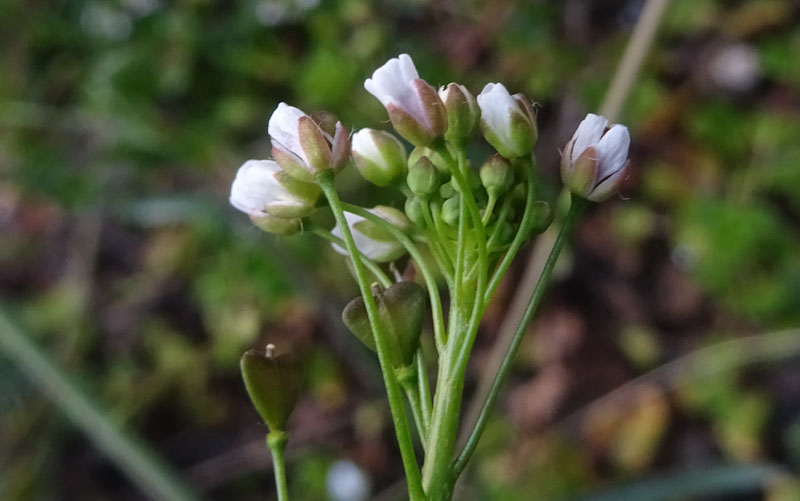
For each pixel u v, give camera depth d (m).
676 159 0.12
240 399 0.11
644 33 0.08
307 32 0.13
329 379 0.11
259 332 0.11
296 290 0.10
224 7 0.13
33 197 0.12
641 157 0.12
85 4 0.13
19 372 0.10
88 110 0.12
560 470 0.10
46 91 0.13
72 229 0.12
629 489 0.08
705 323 0.11
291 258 0.09
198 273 0.11
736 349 0.10
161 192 0.11
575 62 0.12
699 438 0.10
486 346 0.10
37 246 0.12
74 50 0.13
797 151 0.11
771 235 0.11
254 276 0.11
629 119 0.12
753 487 0.10
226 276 0.11
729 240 0.11
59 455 0.11
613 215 0.11
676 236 0.11
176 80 0.12
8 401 0.10
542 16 0.12
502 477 0.10
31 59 0.13
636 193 0.11
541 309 0.11
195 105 0.12
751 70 0.12
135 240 0.12
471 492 0.10
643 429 0.10
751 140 0.12
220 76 0.12
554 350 0.11
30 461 0.10
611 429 0.10
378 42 0.12
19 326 0.08
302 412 0.11
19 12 0.13
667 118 0.12
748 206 0.11
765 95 0.12
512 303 0.10
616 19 0.13
